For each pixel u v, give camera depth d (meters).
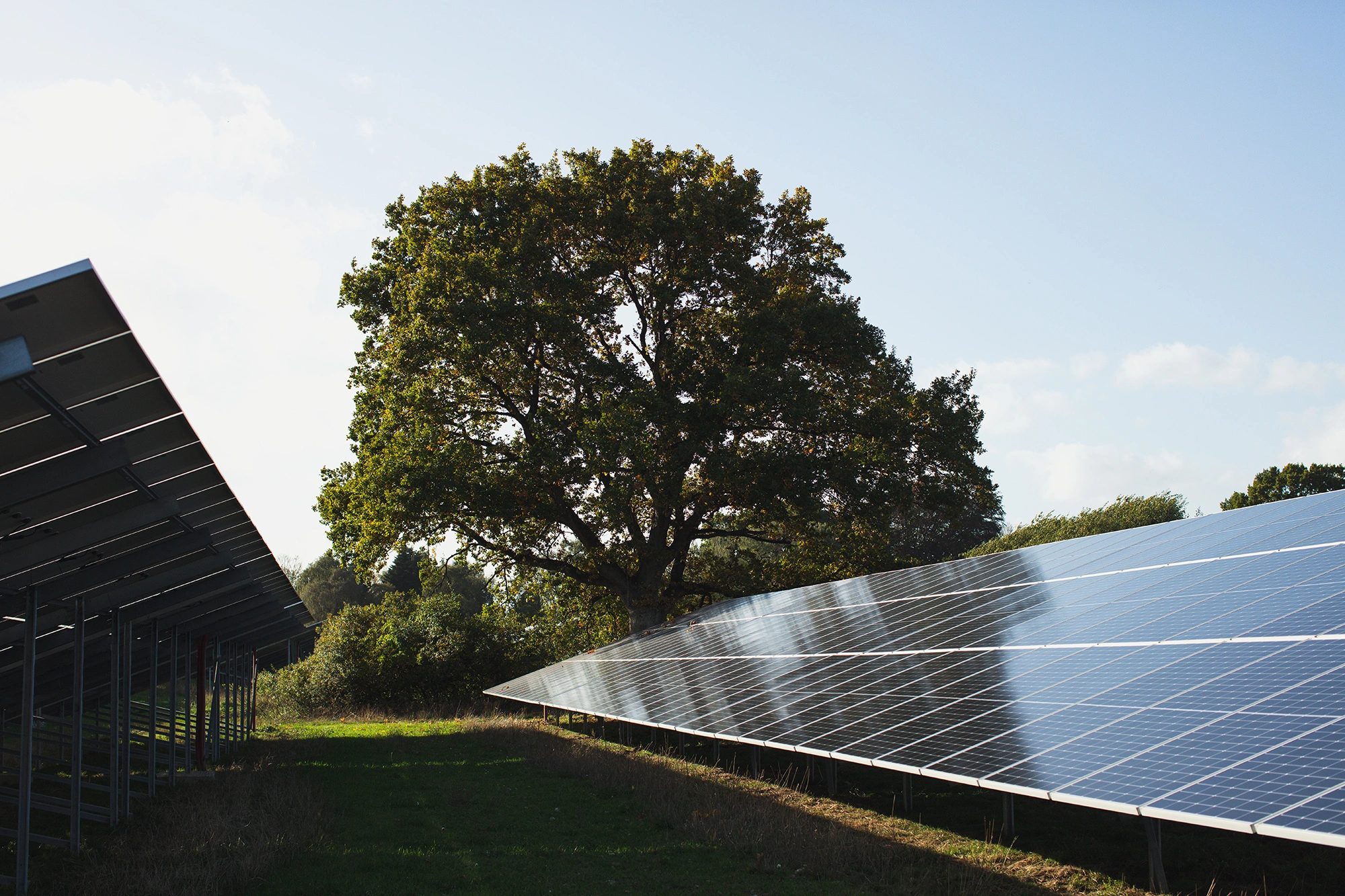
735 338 32.84
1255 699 7.96
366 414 35.31
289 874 9.83
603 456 28.88
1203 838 10.09
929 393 35.69
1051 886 8.52
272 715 36.25
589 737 22.23
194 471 11.16
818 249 37.50
